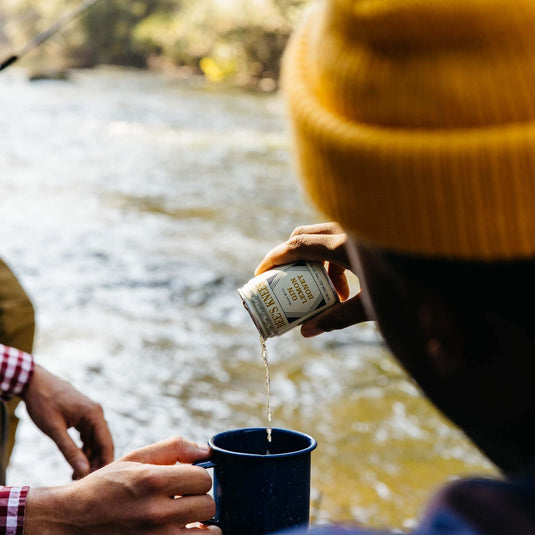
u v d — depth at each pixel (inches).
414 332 26.5
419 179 23.5
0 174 344.8
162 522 49.3
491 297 24.4
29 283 208.2
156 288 211.6
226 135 514.9
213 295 209.2
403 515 110.0
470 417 25.9
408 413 144.6
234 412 142.9
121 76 891.4
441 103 23.5
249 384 155.3
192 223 284.5
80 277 216.4
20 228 260.7
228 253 248.2
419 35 23.5
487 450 26.5
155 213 295.9
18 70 868.0
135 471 50.9
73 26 1087.0
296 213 308.3
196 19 971.9
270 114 637.9
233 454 47.5
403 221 24.1
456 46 23.4
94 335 175.6
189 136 499.8
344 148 24.3
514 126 23.3
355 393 152.2
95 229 266.2
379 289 27.0
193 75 966.4
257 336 182.4
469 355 25.1
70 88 721.0
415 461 127.3
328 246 51.5
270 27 879.7
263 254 250.1
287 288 52.0
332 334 183.2
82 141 450.6
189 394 149.3
